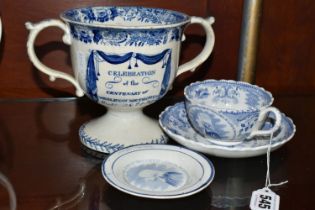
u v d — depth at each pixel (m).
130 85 0.62
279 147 0.67
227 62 0.87
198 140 0.66
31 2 0.78
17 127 0.76
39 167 0.65
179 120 0.72
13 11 0.78
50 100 0.84
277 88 0.92
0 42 0.80
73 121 0.78
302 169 0.67
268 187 0.62
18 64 0.82
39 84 0.84
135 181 0.58
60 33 0.81
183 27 0.64
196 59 0.71
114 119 0.69
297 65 0.91
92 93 0.64
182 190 0.55
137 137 0.67
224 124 0.62
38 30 0.64
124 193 0.59
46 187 0.61
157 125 0.71
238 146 0.64
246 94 0.72
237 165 0.67
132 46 0.59
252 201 0.58
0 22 0.73
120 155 0.62
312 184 0.63
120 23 0.71
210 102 0.72
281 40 0.89
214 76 0.88
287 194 0.61
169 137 0.69
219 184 0.63
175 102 0.84
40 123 0.77
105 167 0.58
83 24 0.59
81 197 0.59
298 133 0.77
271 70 0.91
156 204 0.58
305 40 0.89
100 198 0.59
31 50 0.65
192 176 0.59
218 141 0.65
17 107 0.82
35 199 0.59
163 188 0.57
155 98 0.65
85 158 0.67
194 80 0.88
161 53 0.61
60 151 0.69
